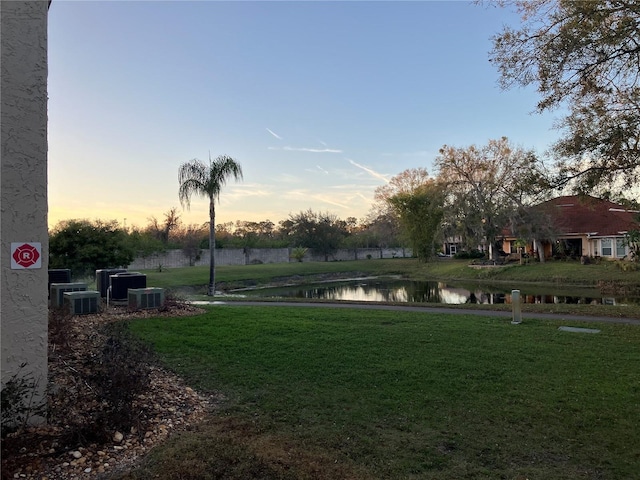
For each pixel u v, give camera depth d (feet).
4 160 13.16
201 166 70.08
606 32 30.66
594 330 31.19
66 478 10.71
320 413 15.87
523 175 44.52
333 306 46.80
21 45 13.46
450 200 128.16
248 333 28.73
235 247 157.58
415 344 26.05
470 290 90.48
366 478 11.36
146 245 120.98
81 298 33.35
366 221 242.58
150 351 18.97
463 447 13.51
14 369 13.23
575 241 124.77
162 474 10.93
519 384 19.12
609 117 36.40
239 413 15.69
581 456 13.07
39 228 13.83
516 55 33.60
